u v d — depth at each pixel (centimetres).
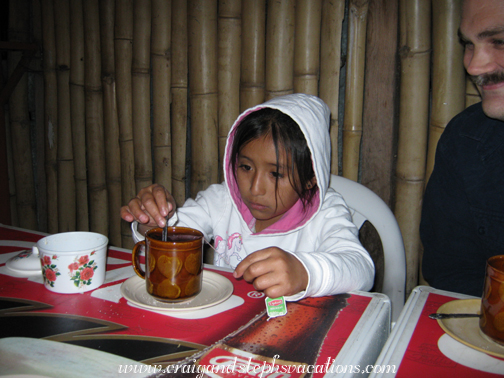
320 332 60
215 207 129
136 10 185
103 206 215
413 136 145
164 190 101
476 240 108
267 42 161
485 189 104
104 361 51
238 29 167
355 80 151
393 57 147
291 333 59
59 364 50
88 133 208
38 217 238
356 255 89
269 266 67
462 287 101
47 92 215
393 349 56
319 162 105
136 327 60
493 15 82
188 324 61
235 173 117
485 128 106
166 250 66
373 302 71
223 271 86
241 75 168
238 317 64
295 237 119
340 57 154
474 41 88
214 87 175
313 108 110
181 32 178
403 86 144
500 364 52
